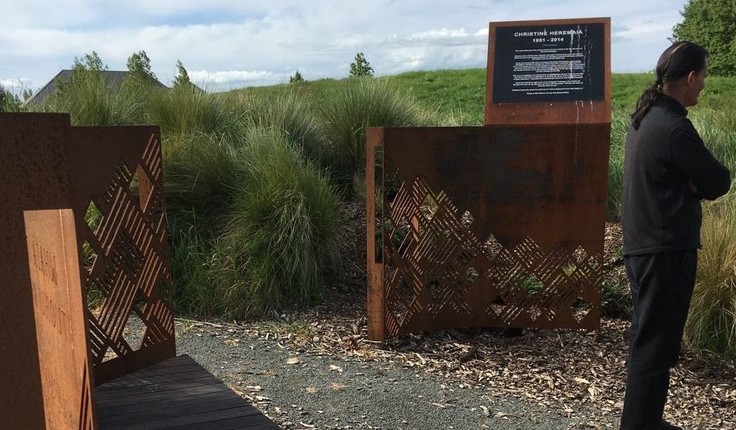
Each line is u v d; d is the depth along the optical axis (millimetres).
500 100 4461
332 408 3412
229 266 5246
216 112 7523
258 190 5590
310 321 4973
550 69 4410
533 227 4551
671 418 3650
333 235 5844
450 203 4516
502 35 4523
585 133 4359
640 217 2824
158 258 3080
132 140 2885
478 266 4652
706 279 4562
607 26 4355
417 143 4352
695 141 2707
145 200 3016
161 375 2947
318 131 7625
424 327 4621
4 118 1249
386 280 4449
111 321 2850
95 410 1375
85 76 7191
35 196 1301
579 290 4609
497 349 4484
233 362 4051
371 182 4293
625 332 4809
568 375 4094
